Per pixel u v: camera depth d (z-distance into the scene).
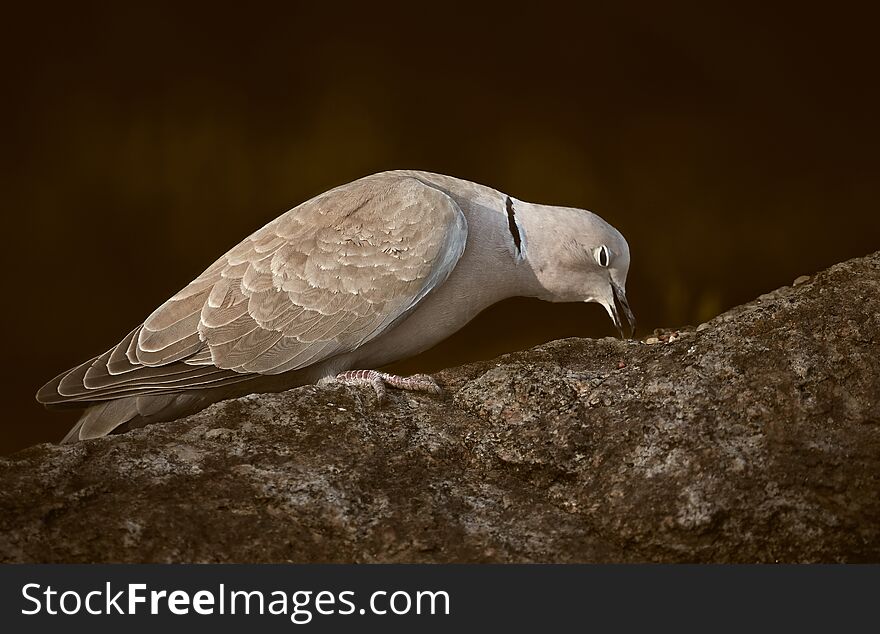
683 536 7.64
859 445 8.05
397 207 9.79
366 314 9.70
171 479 7.89
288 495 7.82
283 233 9.88
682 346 9.12
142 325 9.77
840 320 8.90
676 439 8.15
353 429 8.60
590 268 10.77
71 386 9.55
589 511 7.96
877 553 7.62
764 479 7.82
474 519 7.88
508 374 9.16
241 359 9.63
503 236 10.38
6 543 7.20
